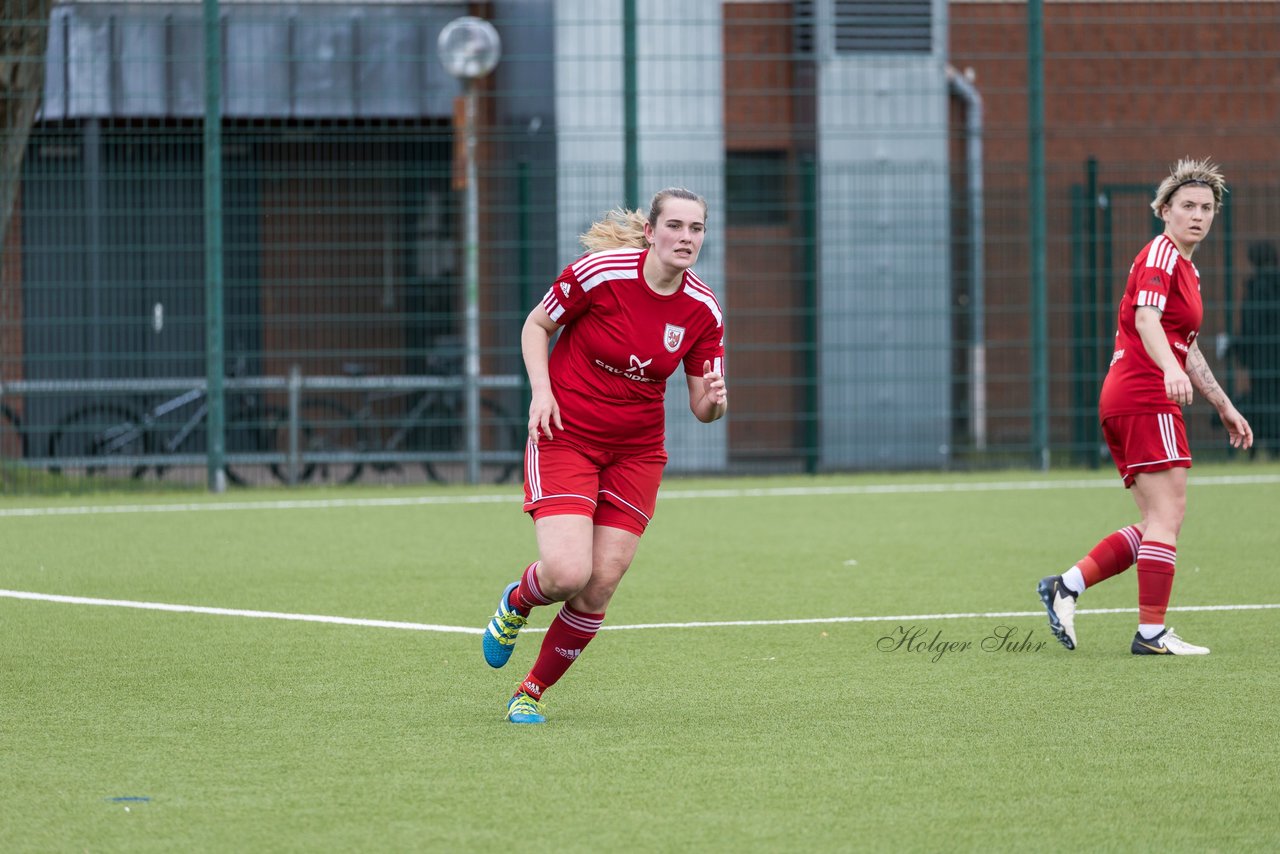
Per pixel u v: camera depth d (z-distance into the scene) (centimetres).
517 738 1777
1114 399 2336
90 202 5109
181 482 5109
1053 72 5747
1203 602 2748
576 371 1823
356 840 1391
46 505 4612
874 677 2125
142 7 5366
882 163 5206
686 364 1878
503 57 4969
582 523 1805
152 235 5191
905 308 5450
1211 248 5438
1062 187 5488
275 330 5328
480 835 1404
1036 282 5241
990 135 5519
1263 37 5744
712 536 3769
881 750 1714
